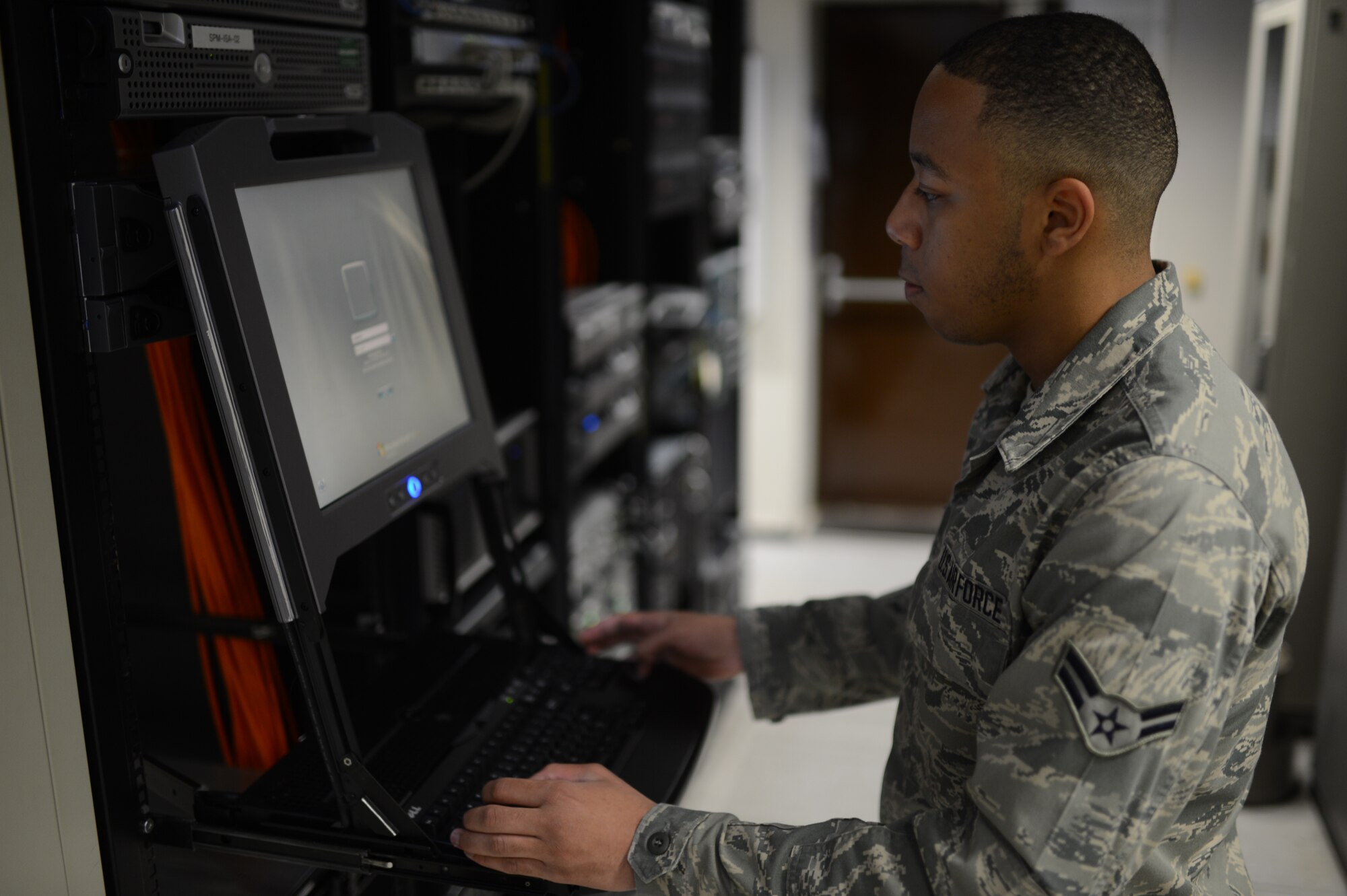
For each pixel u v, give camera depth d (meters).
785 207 4.31
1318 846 2.17
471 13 1.60
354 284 1.16
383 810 0.97
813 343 4.70
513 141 1.89
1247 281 2.54
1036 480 0.89
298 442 0.98
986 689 0.92
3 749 0.91
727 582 3.46
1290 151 2.33
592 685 1.31
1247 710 0.90
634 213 2.55
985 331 0.94
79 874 0.98
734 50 3.22
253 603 1.44
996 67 0.86
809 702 1.27
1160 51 2.72
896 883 0.84
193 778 1.41
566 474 2.12
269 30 1.09
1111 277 0.89
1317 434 2.43
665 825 0.92
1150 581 0.78
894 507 4.88
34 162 0.87
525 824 0.92
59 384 0.91
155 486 1.36
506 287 2.01
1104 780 0.78
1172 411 0.83
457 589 1.62
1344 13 2.22
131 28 0.92
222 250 0.93
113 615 0.98
